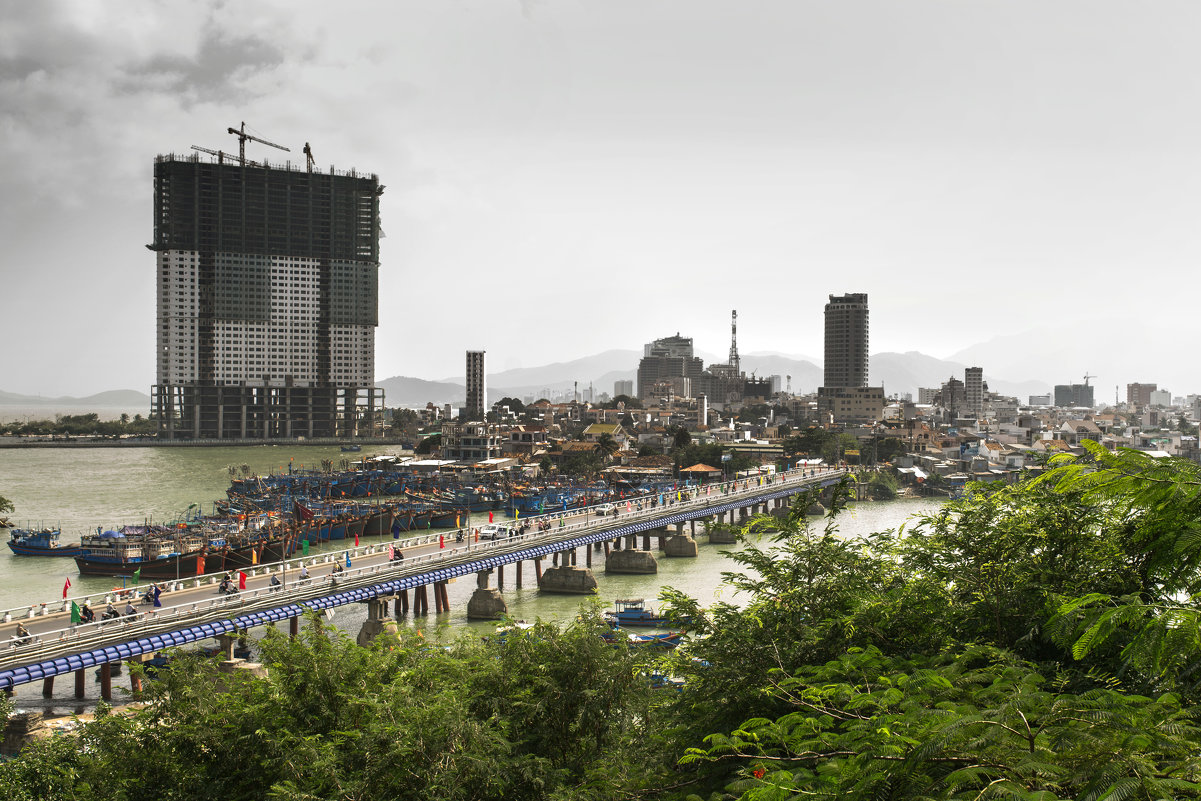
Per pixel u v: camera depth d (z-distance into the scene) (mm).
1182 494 13680
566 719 30250
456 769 25953
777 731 15727
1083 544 22531
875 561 26688
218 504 197375
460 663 34000
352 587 92562
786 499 199250
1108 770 10617
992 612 22422
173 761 31359
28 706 71625
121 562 129250
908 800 11703
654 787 21422
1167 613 13039
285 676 32688
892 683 16953
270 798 27828
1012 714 12344
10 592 119000
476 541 122875
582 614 34438
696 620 26641
